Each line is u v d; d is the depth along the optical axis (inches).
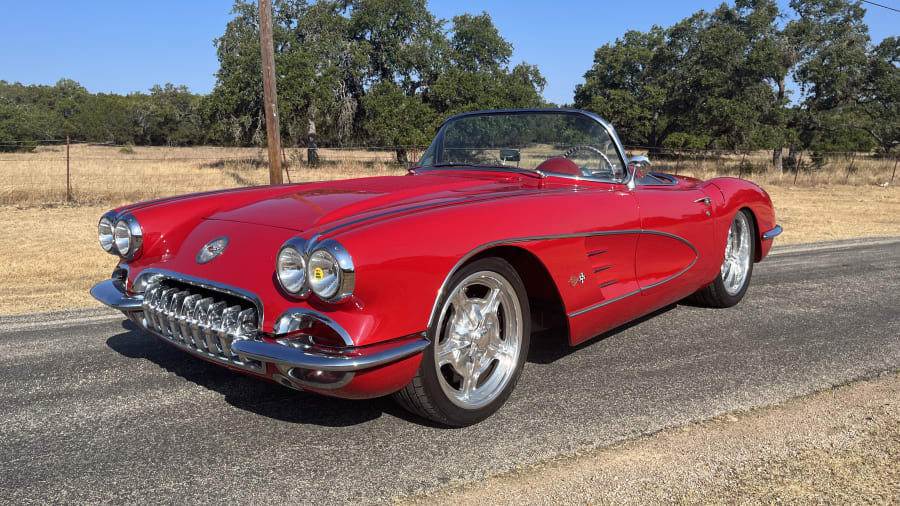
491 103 1291.8
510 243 97.3
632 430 98.2
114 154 1566.2
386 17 1402.6
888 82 1279.5
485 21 1475.1
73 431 96.4
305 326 84.2
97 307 180.5
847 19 1332.4
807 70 1289.4
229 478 82.7
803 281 217.5
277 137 436.1
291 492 79.4
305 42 1363.2
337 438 94.9
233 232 101.9
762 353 137.3
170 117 2694.4
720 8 1434.5
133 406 105.9
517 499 78.1
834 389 116.2
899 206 578.9
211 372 122.3
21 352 134.6
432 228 89.1
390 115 1240.2
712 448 92.2
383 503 76.9
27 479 82.1
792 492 80.0
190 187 618.8
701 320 164.9
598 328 121.3
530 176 126.6
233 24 1385.3
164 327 101.8
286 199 113.5
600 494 79.4
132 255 109.2
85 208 465.4
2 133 1900.8
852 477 83.8
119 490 79.5
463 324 99.8
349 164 1087.0
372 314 82.5
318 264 79.6
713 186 163.2
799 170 1099.9
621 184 130.4
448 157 146.4
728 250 176.4
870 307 180.4
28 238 329.4
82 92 3388.3
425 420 101.7
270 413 103.5
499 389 104.0
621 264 124.6
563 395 112.7
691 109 1285.7
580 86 2090.3
